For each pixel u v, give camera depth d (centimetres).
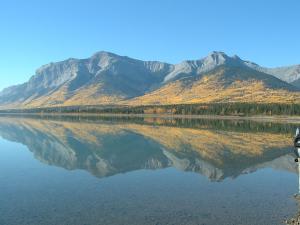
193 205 2897
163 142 8125
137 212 2711
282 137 9100
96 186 3619
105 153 6366
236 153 6169
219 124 15462
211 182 3822
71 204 2934
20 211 2741
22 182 3809
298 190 3416
